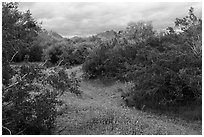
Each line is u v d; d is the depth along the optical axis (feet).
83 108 36.11
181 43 40.14
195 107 36.09
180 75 35.19
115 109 36.42
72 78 30.66
